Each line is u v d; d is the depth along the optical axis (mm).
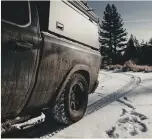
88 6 4145
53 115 3301
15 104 2402
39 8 2756
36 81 2580
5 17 2174
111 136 2918
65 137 2844
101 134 2984
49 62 2744
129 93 6367
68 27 3277
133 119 3682
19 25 2322
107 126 3312
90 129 3174
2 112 2266
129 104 4832
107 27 47719
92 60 4070
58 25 2986
